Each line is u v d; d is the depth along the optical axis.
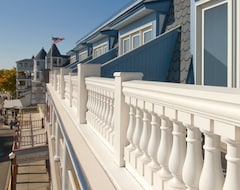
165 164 2.35
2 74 111.75
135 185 2.86
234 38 5.54
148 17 9.21
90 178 3.27
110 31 13.10
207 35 6.41
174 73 7.61
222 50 5.90
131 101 3.07
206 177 1.70
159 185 2.45
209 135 1.67
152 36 8.96
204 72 6.52
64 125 7.01
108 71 7.84
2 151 37.22
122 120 3.42
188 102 1.76
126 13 11.41
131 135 3.14
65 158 7.35
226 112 1.42
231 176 1.49
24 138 28.56
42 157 21.88
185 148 2.12
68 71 11.50
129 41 11.09
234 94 1.35
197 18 6.64
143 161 2.79
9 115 70.50
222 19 5.89
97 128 5.05
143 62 7.97
